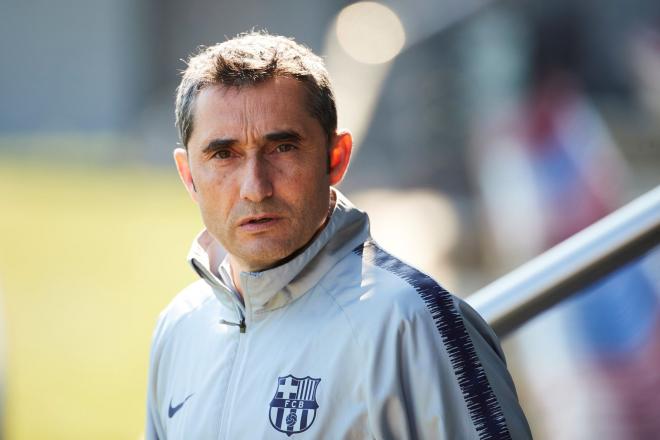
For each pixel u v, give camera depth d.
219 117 5.95
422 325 5.70
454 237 31.70
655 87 43.22
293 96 5.96
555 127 31.52
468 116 45.12
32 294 35.28
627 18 46.25
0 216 51.03
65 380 25.02
